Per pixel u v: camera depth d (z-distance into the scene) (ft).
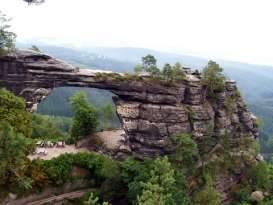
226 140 266.36
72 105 267.59
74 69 238.48
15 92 228.22
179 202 195.11
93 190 213.25
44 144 250.98
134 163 215.10
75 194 207.72
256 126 300.40
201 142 249.14
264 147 648.79
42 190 195.31
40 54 230.89
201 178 239.50
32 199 191.93
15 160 172.24
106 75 238.68
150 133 233.96
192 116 242.78
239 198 262.47
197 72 263.29
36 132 314.96
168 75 240.32
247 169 276.00
